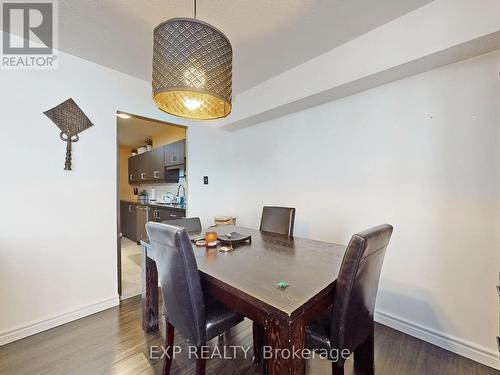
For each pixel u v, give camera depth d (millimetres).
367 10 1611
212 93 1198
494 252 1516
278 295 951
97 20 1665
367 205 2127
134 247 4438
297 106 2545
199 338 1179
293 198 2785
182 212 3391
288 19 1694
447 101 1697
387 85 1995
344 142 2295
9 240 1746
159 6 1545
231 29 1796
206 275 1180
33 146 1855
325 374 1455
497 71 1513
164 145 4078
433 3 1544
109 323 1982
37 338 1773
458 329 1639
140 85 2549
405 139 1896
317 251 1586
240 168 3527
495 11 1341
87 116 2146
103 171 2250
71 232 2045
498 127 1505
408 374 1438
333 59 2064
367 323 1282
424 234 1799
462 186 1637
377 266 1233
